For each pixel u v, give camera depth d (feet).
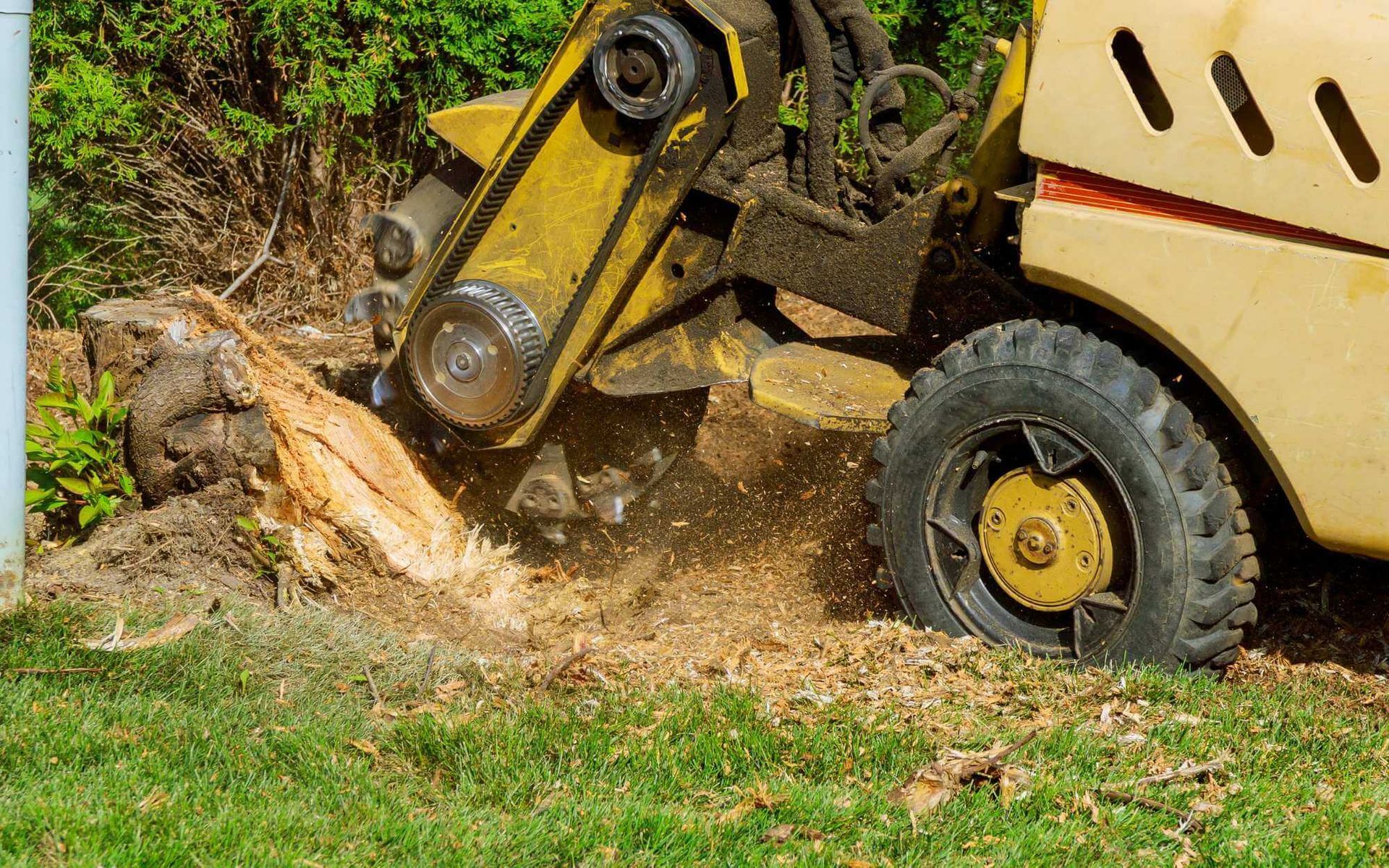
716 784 14.02
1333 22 14.51
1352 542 15.15
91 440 19.04
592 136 18.78
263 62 34.63
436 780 13.87
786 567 21.62
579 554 22.16
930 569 17.93
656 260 19.77
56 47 30.86
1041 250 16.35
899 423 18.01
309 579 18.40
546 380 19.71
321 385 25.39
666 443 22.17
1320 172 14.62
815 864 12.26
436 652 17.16
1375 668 17.22
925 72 19.04
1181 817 13.39
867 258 19.01
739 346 20.47
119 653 15.66
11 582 16.43
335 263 34.27
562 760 14.23
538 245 19.31
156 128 34.19
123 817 11.89
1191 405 16.31
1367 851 12.78
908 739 14.76
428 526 20.02
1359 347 14.64
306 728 14.62
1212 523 15.84
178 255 34.91
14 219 15.92
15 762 12.92
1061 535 16.94
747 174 19.39
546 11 31.81
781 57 19.75
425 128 32.76
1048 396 16.69
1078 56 15.87
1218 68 15.24
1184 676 16.15
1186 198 15.52
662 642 18.45
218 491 18.43
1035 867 12.42
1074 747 14.62
